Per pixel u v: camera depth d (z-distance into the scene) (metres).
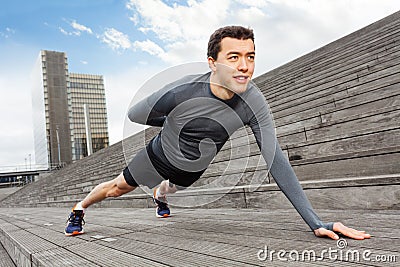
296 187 1.58
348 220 1.92
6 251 3.29
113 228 2.63
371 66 4.79
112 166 9.48
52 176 20.75
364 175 2.57
